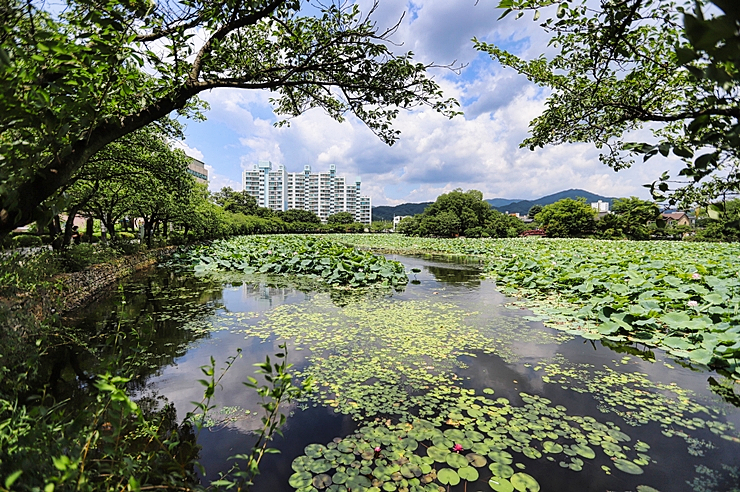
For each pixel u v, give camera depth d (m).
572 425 3.06
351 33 2.84
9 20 1.45
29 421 1.80
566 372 4.21
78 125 1.80
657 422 3.12
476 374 4.15
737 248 17.69
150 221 15.77
